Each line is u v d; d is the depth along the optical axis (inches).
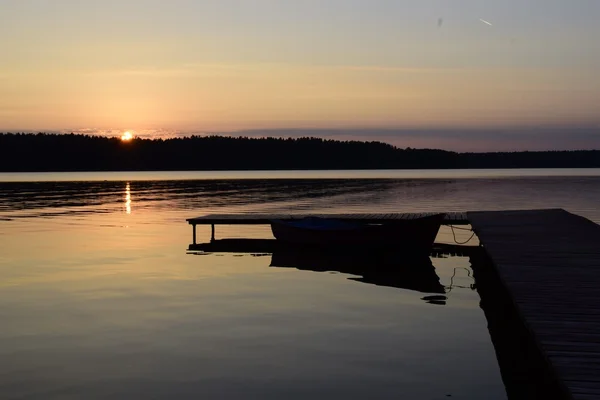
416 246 828.6
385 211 1512.1
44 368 338.0
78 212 1578.5
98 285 593.3
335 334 407.2
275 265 730.8
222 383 313.3
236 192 2527.1
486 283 613.9
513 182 3602.4
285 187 2974.9
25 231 1122.0
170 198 2146.9
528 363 345.7
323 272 681.0
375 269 705.0
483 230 733.9
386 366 339.6
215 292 557.3
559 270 466.9
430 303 511.5
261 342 387.5
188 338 397.7
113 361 350.0
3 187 3041.3
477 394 299.0
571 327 306.5
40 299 526.6
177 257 797.9
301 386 308.2
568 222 813.2
